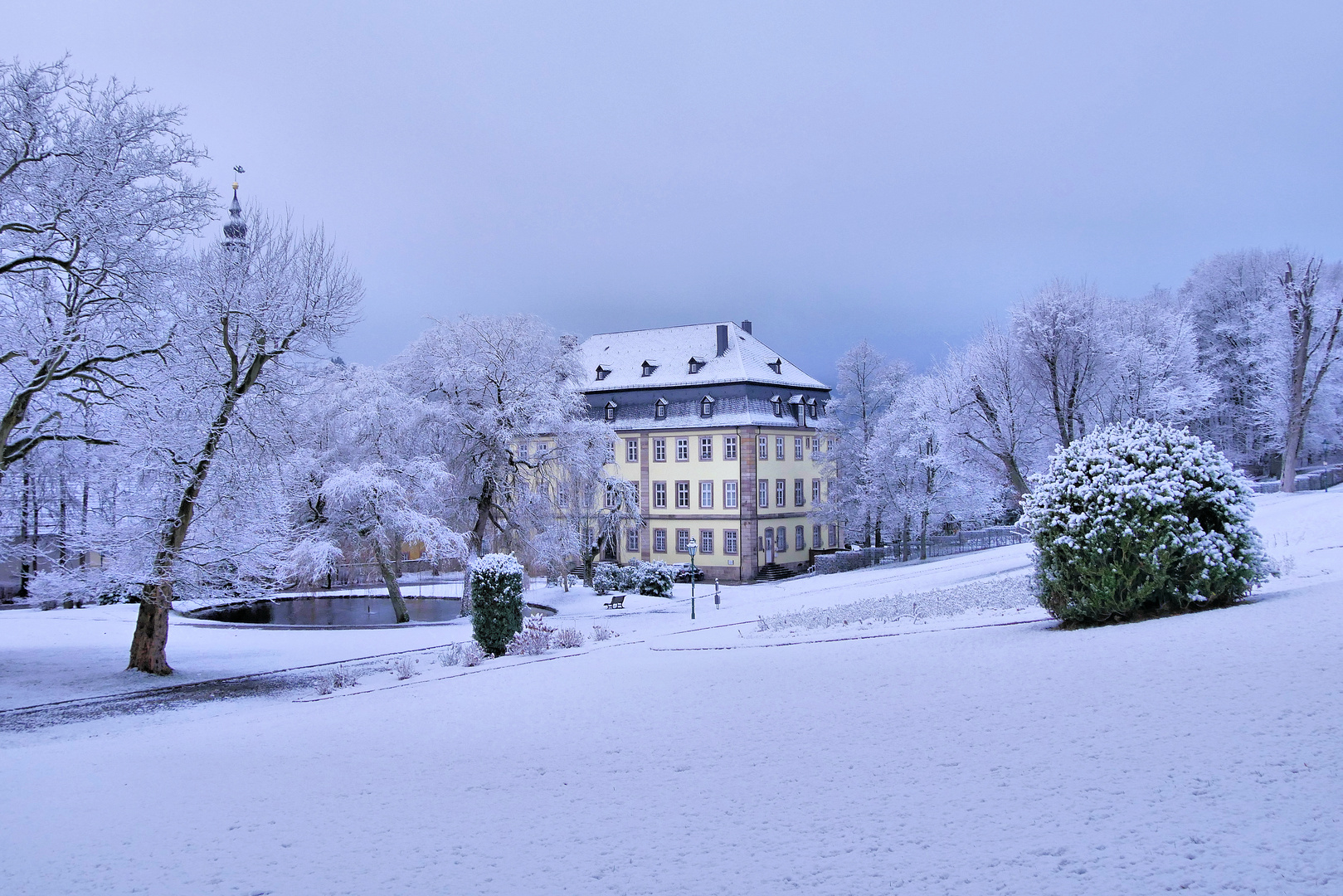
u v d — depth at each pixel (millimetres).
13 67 16984
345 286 24219
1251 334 53562
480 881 4848
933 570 35406
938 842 4781
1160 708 7105
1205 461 13195
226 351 22141
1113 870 4113
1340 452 62531
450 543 33969
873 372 57188
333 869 5289
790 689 10516
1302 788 4863
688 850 5098
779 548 62500
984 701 8352
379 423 36438
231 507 21672
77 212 17531
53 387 19078
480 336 37531
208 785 8180
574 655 18672
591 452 39156
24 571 25781
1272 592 13320
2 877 5566
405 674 17906
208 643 26562
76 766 10031
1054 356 35062
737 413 60625
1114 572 12648
